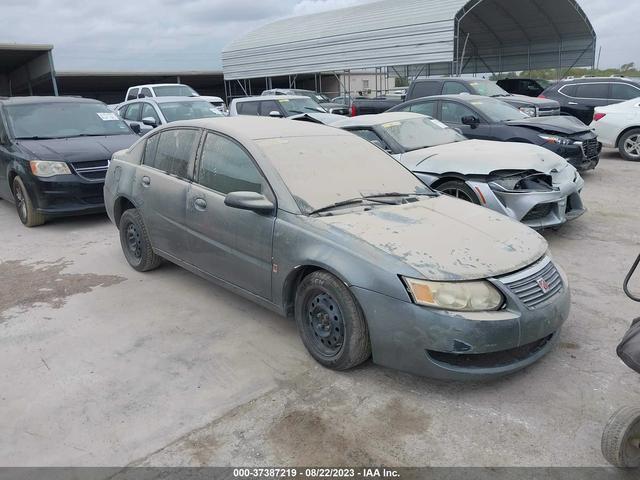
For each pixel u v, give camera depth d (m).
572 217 6.34
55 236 7.11
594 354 3.79
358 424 3.09
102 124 8.62
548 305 3.37
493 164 6.18
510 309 3.22
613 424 2.64
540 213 6.00
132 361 3.84
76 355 3.94
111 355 3.93
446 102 9.75
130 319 4.51
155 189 5.00
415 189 4.50
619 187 9.27
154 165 5.16
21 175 7.24
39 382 3.59
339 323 3.50
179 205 4.69
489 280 3.23
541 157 6.39
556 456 2.81
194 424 3.12
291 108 13.43
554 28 26.22
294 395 3.38
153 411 3.25
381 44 23.59
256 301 4.15
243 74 31.56
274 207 3.85
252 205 3.78
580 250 6.04
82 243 6.75
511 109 10.02
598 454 2.82
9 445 2.98
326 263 3.44
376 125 7.36
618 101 13.55
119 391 3.47
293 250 3.67
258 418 3.16
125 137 8.30
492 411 3.19
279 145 4.30
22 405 3.34
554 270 3.66
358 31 24.48
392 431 3.03
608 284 5.05
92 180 7.25
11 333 4.30
